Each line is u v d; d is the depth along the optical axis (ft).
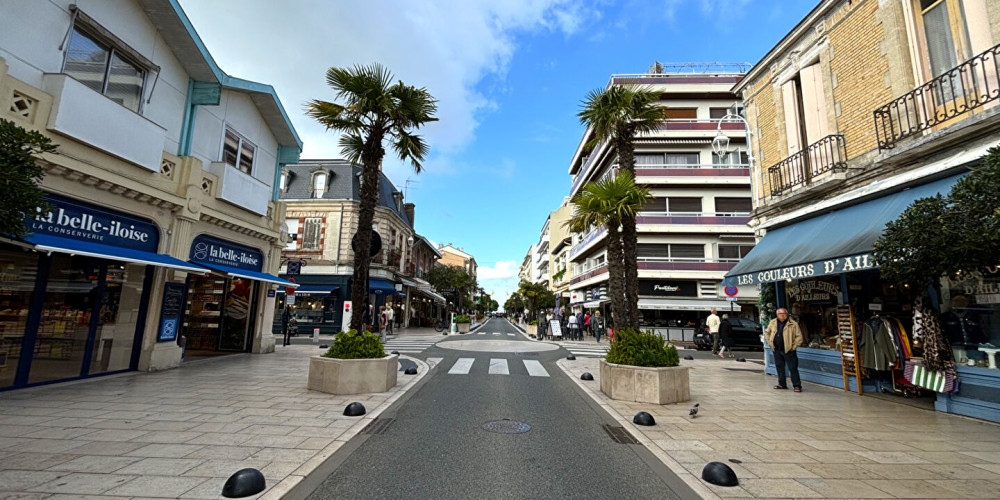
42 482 11.23
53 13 23.15
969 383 20.98
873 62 27.25
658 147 96.22
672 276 90.02
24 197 12.52
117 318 28.58
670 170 93.30
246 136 40.73
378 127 29.86
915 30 24.99
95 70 25.73
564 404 23.40
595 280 104.83
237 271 35.70
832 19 30.50
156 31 29.99
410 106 30.42
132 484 11.31
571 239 147.23
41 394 22.26
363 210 28.68
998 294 20.33
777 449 15.69
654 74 99.81
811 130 32.45
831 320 30.73
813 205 30.81
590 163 111.75
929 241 16.10
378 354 26.53
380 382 25.40
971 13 22.20
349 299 79.00
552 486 12.26
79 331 26.16
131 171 27.32
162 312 31.27
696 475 13.12
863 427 18.84
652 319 93.04
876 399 25.31
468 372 34.47
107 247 24.63
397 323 103.86
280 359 39.27
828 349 30.50
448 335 87.04
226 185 36.17
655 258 92.27
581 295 131.54
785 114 35.40
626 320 29.60
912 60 24.98
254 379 28.48
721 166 92.94
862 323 27.27
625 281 30.30
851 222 26.32
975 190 14.80
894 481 12.60
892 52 25.85
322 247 80.43
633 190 29.50
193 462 13.15
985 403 20.26
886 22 26.32
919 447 15.94
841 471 13.43
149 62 29.07
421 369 35.65
